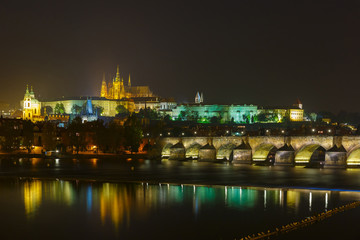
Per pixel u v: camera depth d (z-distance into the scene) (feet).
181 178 640.17
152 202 463.42
